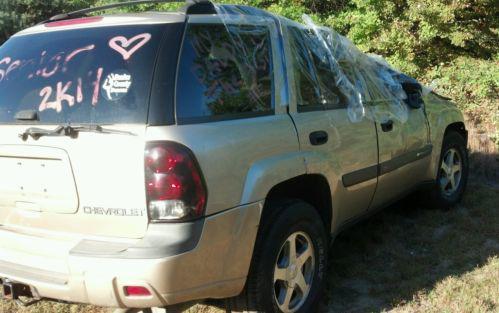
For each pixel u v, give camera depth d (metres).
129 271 2.74
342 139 4.04
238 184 3.09
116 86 2.98
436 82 8.92
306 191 3.86
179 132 2.87
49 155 3.01
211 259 2.95
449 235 5.14
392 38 9.20
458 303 3.85
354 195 4.24
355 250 4.87
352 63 4.60
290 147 3.51
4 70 3.44
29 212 3.18
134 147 2.83
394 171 4.75
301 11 9.77
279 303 3.46
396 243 5.00
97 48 3.16
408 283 4.19
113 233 2.93
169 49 3.02
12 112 3.24
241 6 3.66
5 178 3.22
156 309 3.13
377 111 4.58
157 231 2.81
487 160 7.05
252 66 3.48
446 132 5.79
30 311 3.80
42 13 18.69
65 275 2.95
